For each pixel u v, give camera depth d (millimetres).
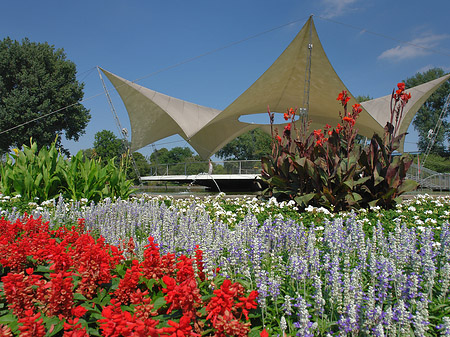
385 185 5719
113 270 2299
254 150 54844
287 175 6281
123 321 1287
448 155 40438
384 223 4426
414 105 19312
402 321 1646
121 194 7410
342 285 2098
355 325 1697
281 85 15750
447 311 1947
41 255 2328
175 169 20125
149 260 2018
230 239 2621
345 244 2859
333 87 14430
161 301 1702
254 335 1691
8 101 25188
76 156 6672
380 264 2109
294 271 2146
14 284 1774
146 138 21828
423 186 17594
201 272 2092
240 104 16500
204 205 5969
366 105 21016
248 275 2289
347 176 5527
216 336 1479
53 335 1668
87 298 1897
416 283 1893
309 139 6609
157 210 4566
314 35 11844
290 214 5180
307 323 1593
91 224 4141
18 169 6352
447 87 43219
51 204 5746
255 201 6719
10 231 2854
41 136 26109
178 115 19375
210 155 27547
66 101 27859
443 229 2666
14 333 1665
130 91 17891
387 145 5887
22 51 27141
